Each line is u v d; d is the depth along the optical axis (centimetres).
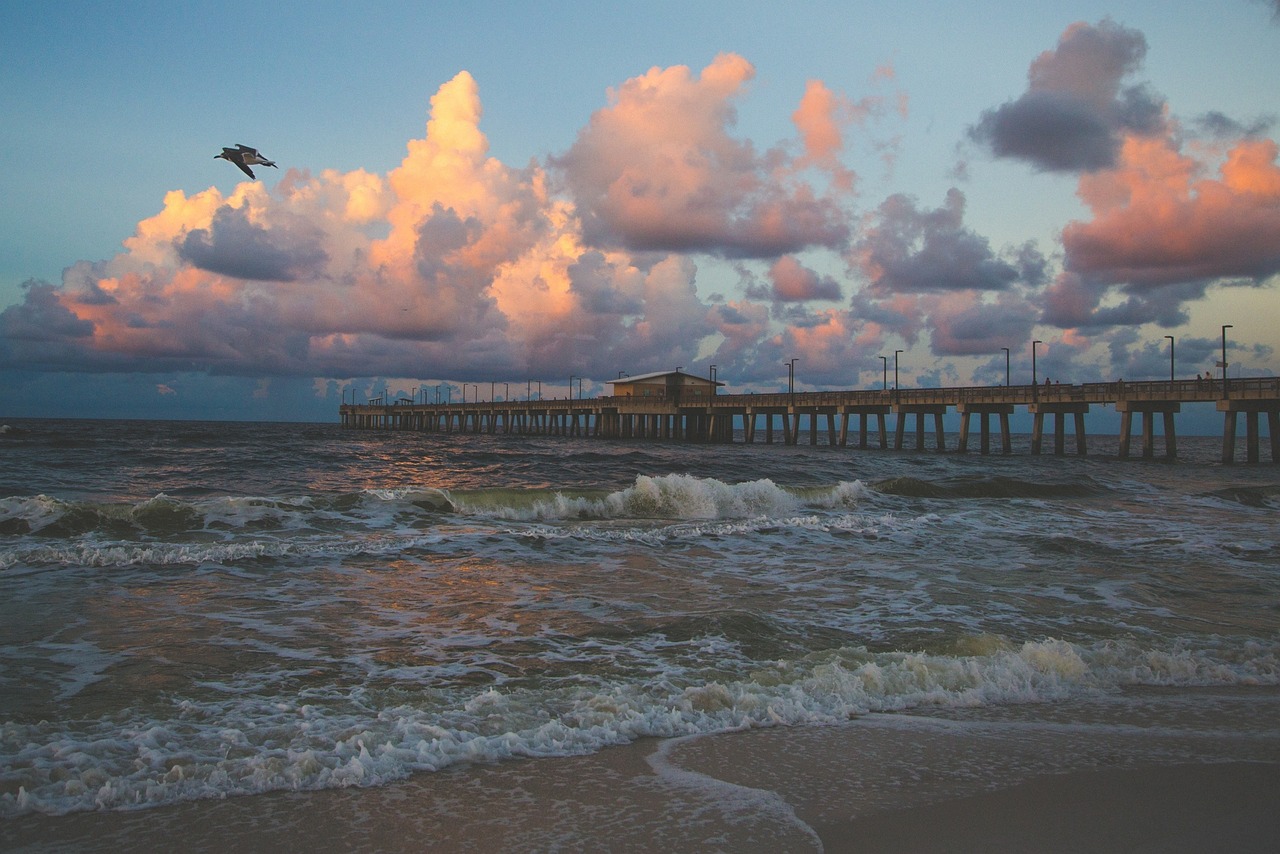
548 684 723
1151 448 5069
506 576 1210
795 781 530
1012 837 460
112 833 441
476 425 11781
